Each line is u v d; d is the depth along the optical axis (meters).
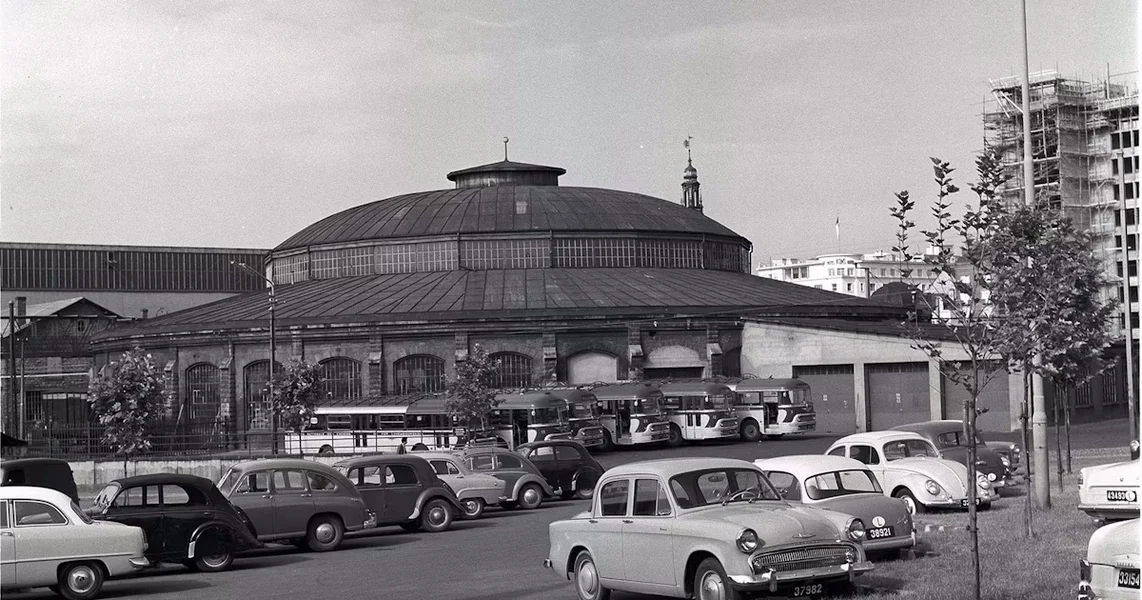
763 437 69.50
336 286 92.94
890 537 21.47
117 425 61.19
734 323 83.19
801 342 80.25
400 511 33.31
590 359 81.44
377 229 97.44
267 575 25.56
